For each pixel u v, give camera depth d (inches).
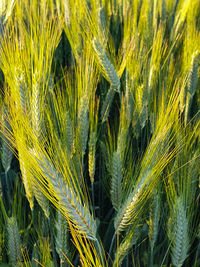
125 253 16.9
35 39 17.0
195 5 31.2
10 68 16.3
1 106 19.3
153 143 15.4
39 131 15.7
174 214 17.2
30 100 16.0
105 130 24.7
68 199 13.3
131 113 21.8
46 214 17.3
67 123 18.1
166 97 19.4
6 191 23.0
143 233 20.4
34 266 17.9
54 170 13.3
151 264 18.7
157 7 31.1
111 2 32.1
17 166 25.5
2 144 19.3
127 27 24.9
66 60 28.9
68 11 24.6
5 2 22.7
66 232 16.9
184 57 24.0
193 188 18.6
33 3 27.1
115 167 17.3
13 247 17.5
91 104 19.2
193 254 21.4
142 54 23.0
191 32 25.3
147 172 15.4
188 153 18.3
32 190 17.4
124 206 16.0
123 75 26.1
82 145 18.8
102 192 24.3
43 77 16.4
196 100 24.1
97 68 21.5
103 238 22.2
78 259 20.3
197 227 19.0
